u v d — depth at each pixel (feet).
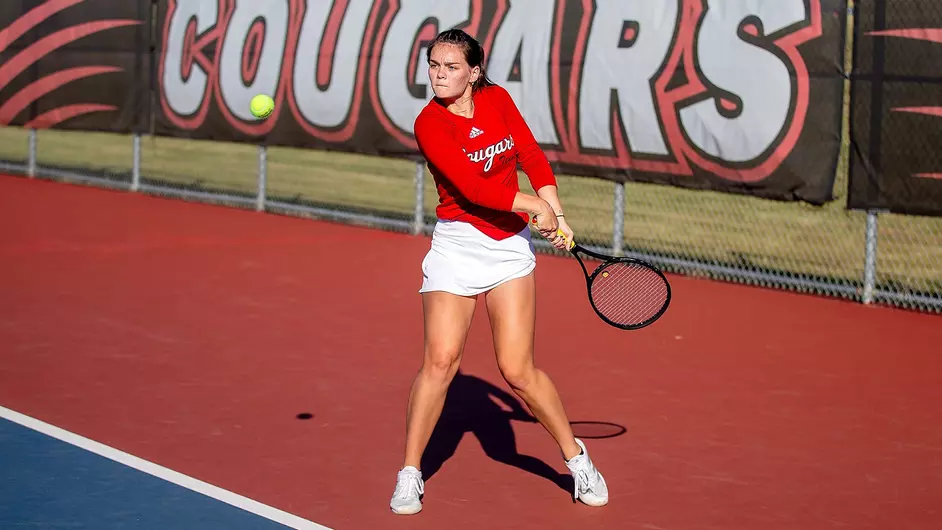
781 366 52.19
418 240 86.84
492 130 32.78
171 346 54.03
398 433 41.70
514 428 42.45
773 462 39.14
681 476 37.60
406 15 86.33
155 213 97.50
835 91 65.16
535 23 78.89
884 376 50.57
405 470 33.78
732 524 33.60
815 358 53.67
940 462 39.32
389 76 87.66
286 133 96.17
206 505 34.27
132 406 44.47
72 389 46.62
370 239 86.79
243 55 98.43
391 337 56.54
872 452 40.32
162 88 105.81
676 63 71.77
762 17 67.56
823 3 65.05
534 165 33.96
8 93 116.47
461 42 31.76
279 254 79.61
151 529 32.35
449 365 33.37
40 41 113.19
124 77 108.27
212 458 38.65
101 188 112.88
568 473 37.65
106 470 37.17
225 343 54.80
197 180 122.31
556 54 77.92
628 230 95.40
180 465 37.83
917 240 90.38
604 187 117.60
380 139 89.30
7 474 36.60
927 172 62.03
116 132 109.81
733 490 36.40
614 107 75.15
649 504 35.06
